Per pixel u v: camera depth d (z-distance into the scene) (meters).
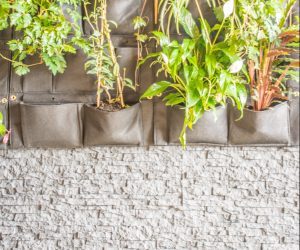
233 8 1.24
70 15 1.33
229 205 1.44
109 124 1.37
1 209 1.41
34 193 1.42
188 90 1.25
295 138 1.44
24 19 1.23
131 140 1.41
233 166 1.45
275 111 1.38
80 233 1.42
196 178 1.44
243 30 1.28
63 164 1.44
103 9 1.31
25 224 1.41
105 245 1.42
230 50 1.25
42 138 1.39
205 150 1.45
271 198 1.44
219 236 1.43
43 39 1.25
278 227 1.43
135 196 1.43
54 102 1.42
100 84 1.37
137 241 1.42
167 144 1.44
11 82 1.41
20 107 1.39
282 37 1.33
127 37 1.44
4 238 1.40
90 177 1.44
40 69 1.42
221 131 1.41
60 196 1.42
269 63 1.35
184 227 1.43
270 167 1.45
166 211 1.43
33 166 1.43
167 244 1.42
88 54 1.31
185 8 1.35
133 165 1.44
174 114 1.40
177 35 1.43
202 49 1.35
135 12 1.43
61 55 1.35
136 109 1.40
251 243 1.43
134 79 1.43
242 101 1.28
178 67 1.32
